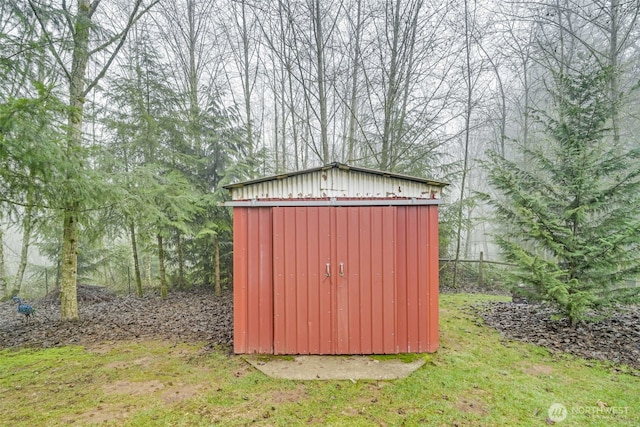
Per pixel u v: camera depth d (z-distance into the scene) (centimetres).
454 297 786
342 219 391
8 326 580
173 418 259
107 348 436
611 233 469
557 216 491
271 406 278
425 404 280
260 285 395
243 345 395
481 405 279
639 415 263
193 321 574
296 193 398
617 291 455
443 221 926
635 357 377
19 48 422
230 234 893
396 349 392
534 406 277
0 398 296
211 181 859
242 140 866
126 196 516
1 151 333
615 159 470
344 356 386
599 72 489
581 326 485
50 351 427
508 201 597
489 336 470
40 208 476
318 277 391
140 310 687
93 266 1056
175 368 360
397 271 394
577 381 326
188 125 800
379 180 398
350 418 259
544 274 468
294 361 372
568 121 517
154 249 898
